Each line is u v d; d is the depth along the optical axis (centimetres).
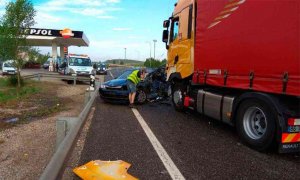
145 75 1309
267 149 647
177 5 1155
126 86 1329
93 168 514
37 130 864
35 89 1881
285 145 603
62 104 1361
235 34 728
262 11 637
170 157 606
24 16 1903
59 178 468
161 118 1027
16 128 890
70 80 2550
